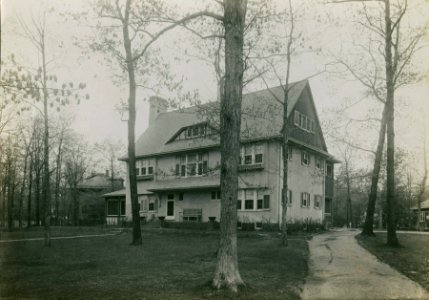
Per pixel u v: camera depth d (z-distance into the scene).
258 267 13.11
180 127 39.16
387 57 18.86
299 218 31.34
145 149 40.78
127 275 11.71
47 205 20.89
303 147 31.78
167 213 37.22
